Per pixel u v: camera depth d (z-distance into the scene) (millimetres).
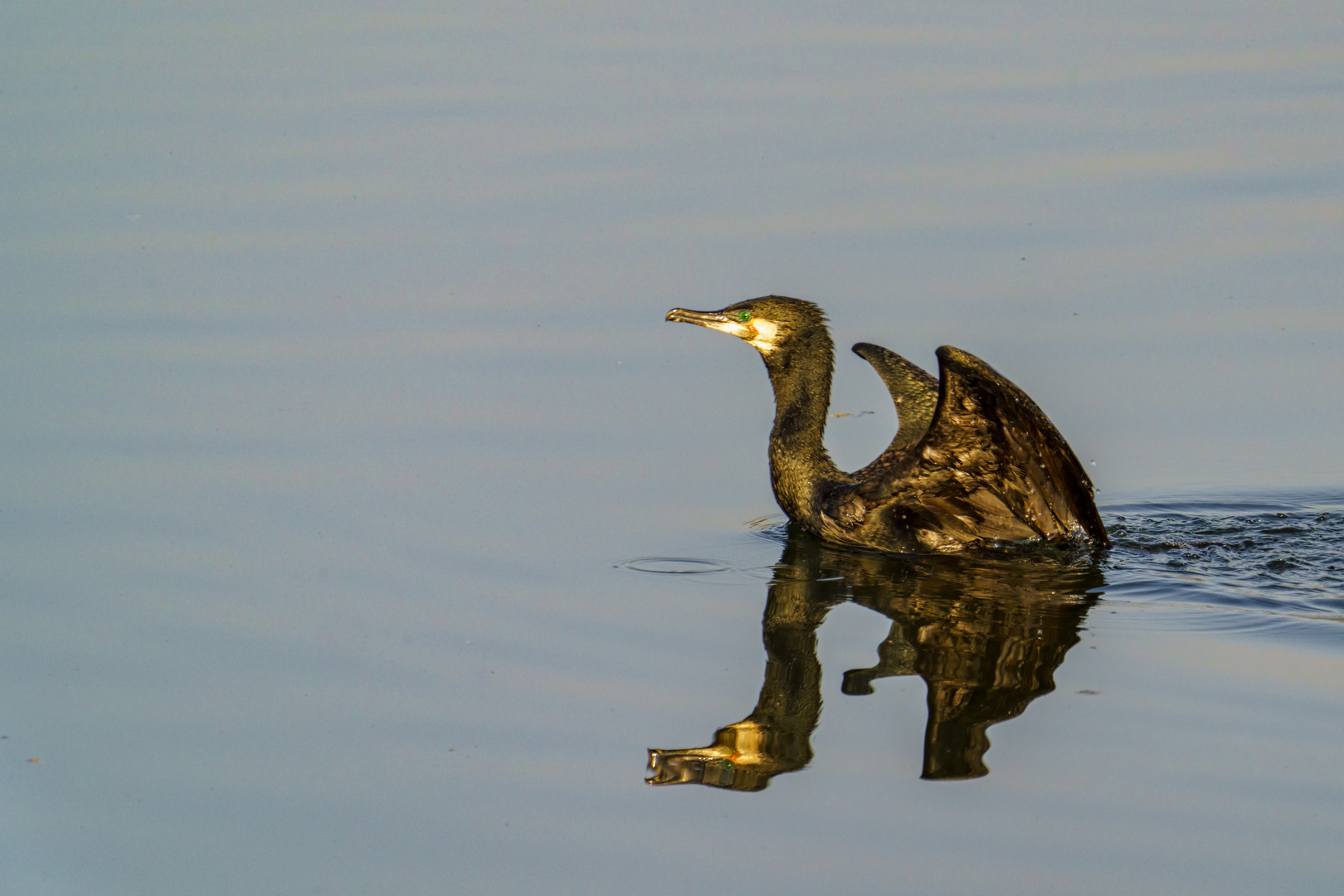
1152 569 13016
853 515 13914
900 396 15469
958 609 12102
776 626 11766
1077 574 12969
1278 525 14141
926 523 13859
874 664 10984
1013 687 10469
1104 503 14930
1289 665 10625
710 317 14828
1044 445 12414
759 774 9469
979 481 13484
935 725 9938
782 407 14758
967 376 11922
